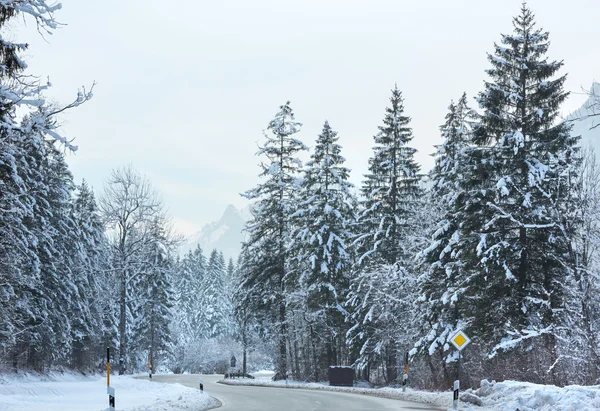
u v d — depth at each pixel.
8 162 14.85
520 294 26.52
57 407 20.05
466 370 32.19
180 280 114.88
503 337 26.41
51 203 42.03
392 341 41.12
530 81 28.11
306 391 34.12
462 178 30.52
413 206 40.56
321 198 43.94
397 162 40.84
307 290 43.38
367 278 39.50
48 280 39.72
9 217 18.50
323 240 42.88
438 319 32.03
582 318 22.88
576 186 23.73
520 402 17.53
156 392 29.03
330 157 44.00
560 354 22.89
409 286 36.28
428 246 34.12
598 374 21.50
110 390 15.20
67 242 44.62
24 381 35.59
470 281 27.77
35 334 37.31
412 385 37.81
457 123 35.16
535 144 27.73
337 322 44.00
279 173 46.44
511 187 26.92
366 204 42.47
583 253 23.70
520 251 26.62
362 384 42.94
